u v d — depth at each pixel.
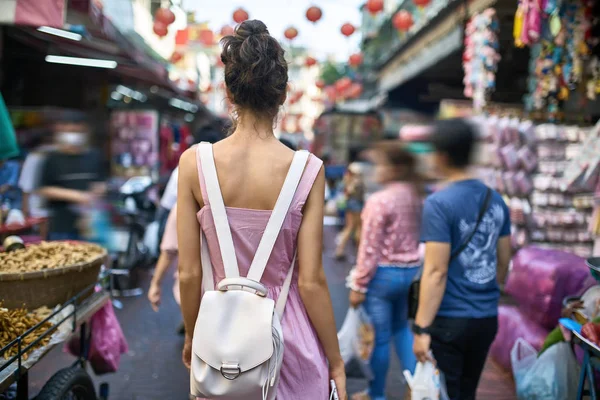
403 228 3.66
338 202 14.94
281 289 1.88
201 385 1.72
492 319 2.98
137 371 4.89
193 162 1.90
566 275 4.36
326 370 1.94
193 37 17.44
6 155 4.07
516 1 6.95
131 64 9.23
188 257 1.90
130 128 13.26
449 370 2.96
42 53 8.82
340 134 18.98
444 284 2.86
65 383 2.73
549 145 6.38
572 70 5.73
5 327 2.43
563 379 3.48
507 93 10.33
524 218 6.39
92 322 3.43
